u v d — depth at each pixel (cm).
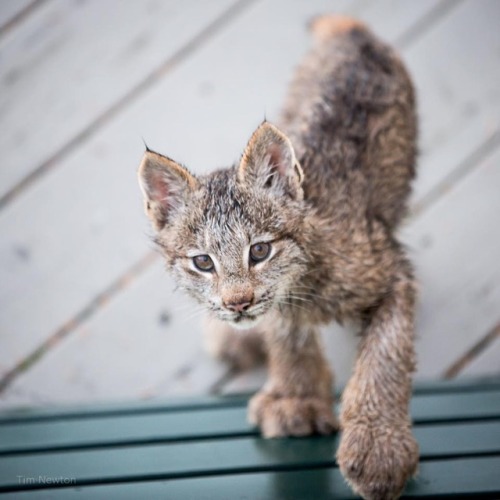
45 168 613
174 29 666
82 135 627
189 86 646
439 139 619
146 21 668
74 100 639
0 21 665
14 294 565
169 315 556
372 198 455
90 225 591
